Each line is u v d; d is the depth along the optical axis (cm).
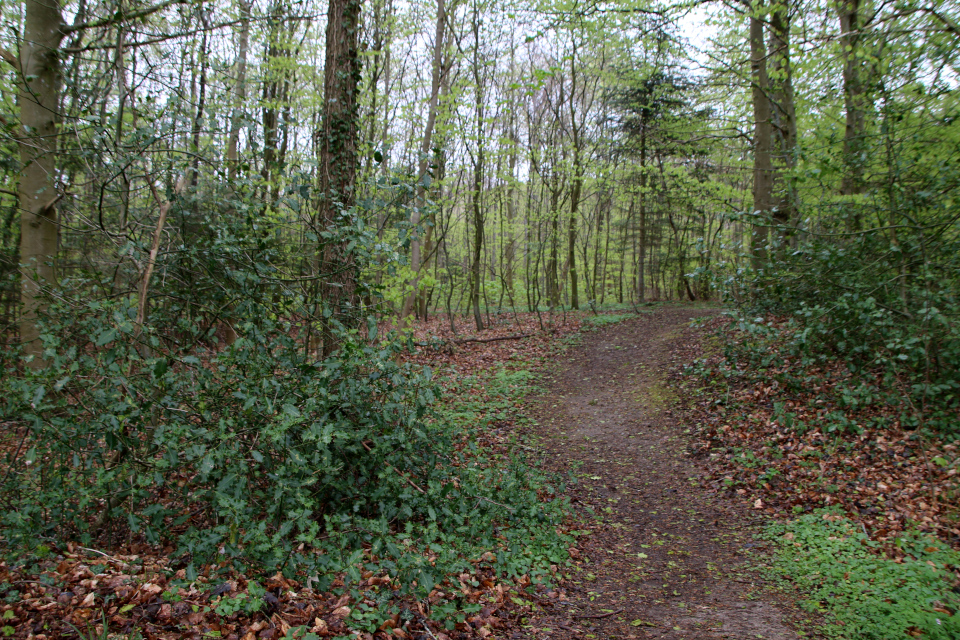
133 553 403
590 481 734
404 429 496
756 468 691
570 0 947
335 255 548
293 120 520
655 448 837
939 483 553
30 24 609
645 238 2648
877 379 759
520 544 510
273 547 346
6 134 504
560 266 2948
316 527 360
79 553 368
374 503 494
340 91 636
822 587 422
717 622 393
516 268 2664
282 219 548
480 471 624
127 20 576
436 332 1864
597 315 2138
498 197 1903
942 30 696
